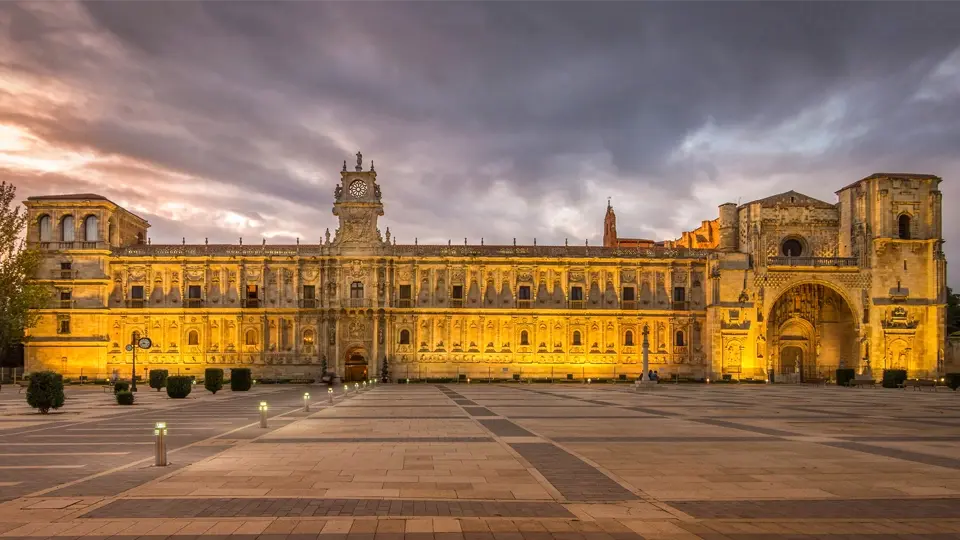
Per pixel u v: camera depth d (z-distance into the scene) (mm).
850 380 110750
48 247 119312
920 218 123250
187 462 26875
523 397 72625
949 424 42812
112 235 124312
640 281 125000
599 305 124438
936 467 25984
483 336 123125
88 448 30969
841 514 18703
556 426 40750
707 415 48844
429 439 34312
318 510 18844
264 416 40000
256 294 122438
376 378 116625
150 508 19016
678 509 19203
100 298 119062
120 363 119625
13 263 101500
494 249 125938
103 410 54438
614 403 62188
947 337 127625
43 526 17141
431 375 121875
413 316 122688
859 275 123125
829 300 129625
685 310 124375
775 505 19734
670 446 31703
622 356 123500
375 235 123562
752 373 121375
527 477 23766
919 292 122875
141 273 121250
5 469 25281
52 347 118062
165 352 120312
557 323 123438
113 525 17219
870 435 36500
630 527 17312
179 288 121500
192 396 75125
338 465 26094
